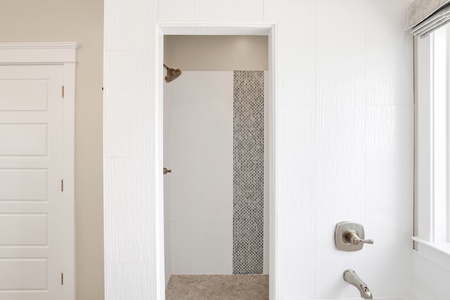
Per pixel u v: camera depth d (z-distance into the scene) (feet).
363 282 3.31
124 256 3.54
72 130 5.90
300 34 3.64
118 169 3.57
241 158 5.38
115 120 3.57
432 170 3.44
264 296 4.20
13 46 5.75
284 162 3.62
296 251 3.62
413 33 3.59
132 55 3.57
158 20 3.58
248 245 5.42
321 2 3.66
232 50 5.35
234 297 4.20
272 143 3.69
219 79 5.23
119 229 3.55
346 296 3.63
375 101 3.69
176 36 5.08
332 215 3.64
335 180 3.65
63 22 5.93
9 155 5.93
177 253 5.15
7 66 5.90
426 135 3.49
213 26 3.61
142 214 3.56
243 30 3.72
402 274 3.68
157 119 3.62
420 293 3.53
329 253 3.64
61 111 5.92
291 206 3.62
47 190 5.94
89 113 5.95
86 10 5.95
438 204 3.43
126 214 3.56
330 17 3.66
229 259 5.39
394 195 3.69
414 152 3.71
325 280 3.62
